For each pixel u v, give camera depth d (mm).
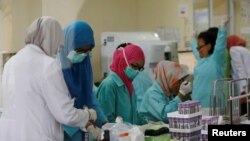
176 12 3746
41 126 1513
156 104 2006
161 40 3342
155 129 1640
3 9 3312
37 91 1513
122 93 2092
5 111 1598
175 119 1615
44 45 1599
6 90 1600
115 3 3641
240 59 2717
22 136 1513
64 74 1720
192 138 1592
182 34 3674
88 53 1864
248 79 1964
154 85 2100
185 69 2227
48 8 3176
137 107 2145
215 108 1819
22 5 3242
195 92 2219
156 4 3805
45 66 1518
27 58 1559
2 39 3299
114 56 2178
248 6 3496
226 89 1816
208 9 3656
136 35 3330
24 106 1517
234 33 3547
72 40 1765
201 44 2742
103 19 3518
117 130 1578
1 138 1577
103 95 2020
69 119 1492
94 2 3428
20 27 3252
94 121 1709
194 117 1611
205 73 2436
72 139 1638
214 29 2758
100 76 3260
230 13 3576
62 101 1488
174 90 2055
